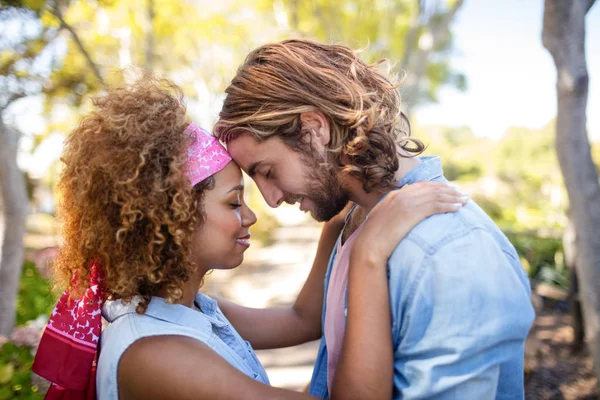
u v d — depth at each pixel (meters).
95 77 4.01
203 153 1.24
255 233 15.73
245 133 1.29
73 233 1.25
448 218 1.15
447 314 1.09
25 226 3.19
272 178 1.32
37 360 1.27
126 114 1.20
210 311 1.47
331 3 9.88
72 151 1.23
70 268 1.27
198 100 14.77
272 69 1.28
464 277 1.09
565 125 2.46
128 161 1.14
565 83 2.42
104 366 1.17
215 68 14.84
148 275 1.16
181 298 1.29
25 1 3.21
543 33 2.47
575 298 4.30
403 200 1.17
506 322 1.09
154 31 8.51
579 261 2.57
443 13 9.02
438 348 1.10
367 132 1.22
